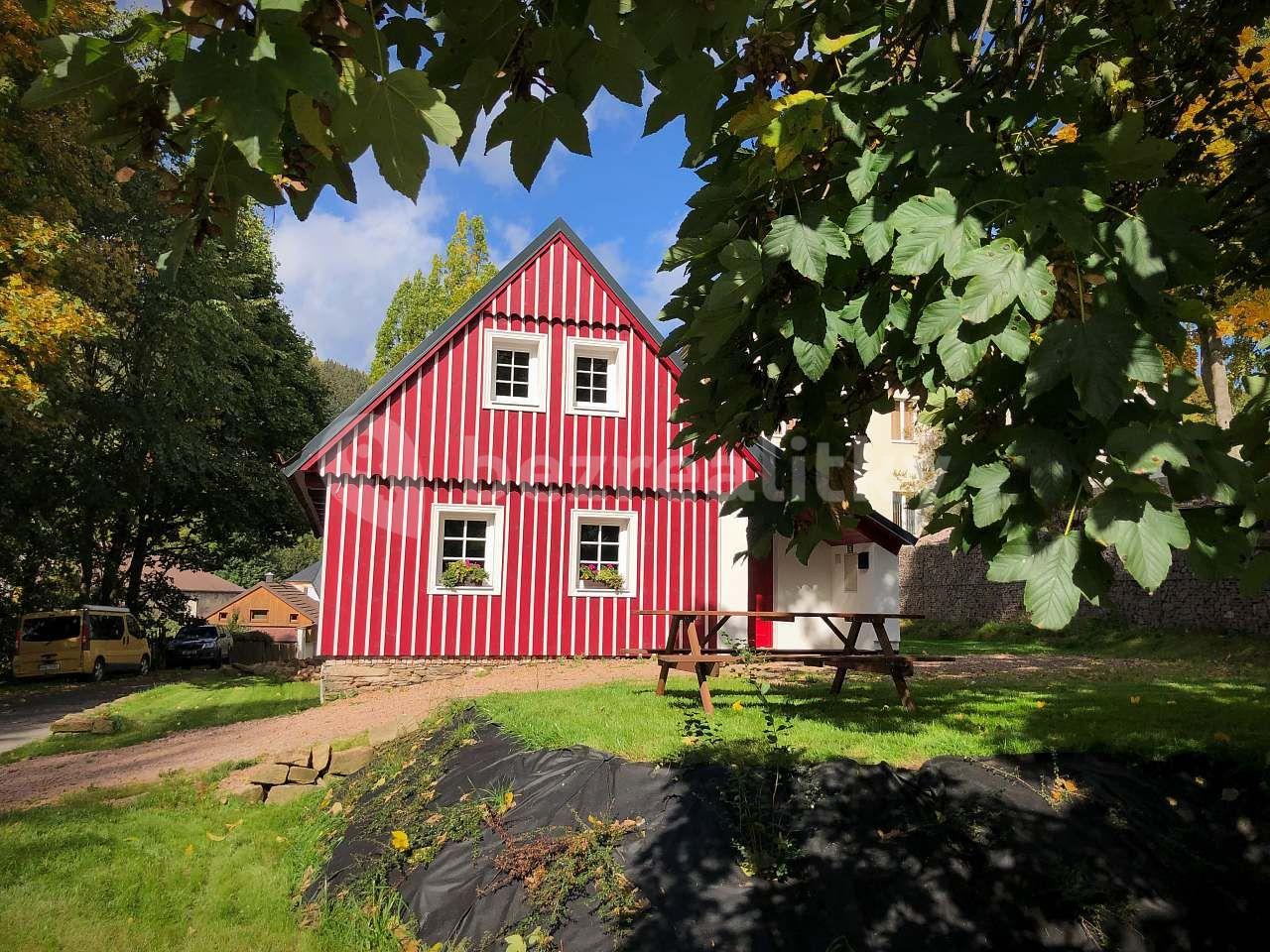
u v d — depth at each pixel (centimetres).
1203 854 524
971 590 2602
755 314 218
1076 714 773
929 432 2545
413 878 546
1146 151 181
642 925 445
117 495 2680
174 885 591
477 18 150
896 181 203
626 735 660
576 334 1562
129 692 2159
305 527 3362
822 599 1612
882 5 240
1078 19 251
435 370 1483
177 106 93
